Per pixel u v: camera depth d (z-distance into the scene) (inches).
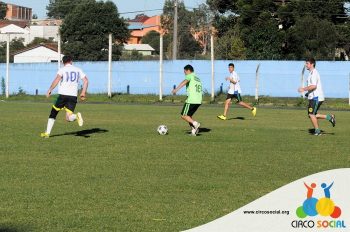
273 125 1083.3
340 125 1115.9
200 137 851.4
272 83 2324.1
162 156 666.8
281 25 3174.2
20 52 3668.8
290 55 2901.1
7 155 662.5
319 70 2315.5
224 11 3506.4
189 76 867.4
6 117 1186.6
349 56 3134.8
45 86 2509.8
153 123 1083.3
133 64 2434.8
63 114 1282.0
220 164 618.2
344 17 3191.4
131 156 664.4
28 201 452.4
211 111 1539.1
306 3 3110.2
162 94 2228.1
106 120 1144.2
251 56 2876.5
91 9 3619.6
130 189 497.0
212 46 2097.7
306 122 1171.9
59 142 775.7
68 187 500.7
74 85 819.4
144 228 391.9
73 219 407.2
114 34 3666.3
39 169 578.2
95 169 581.9
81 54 3543.3
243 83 2338.8
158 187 505.7
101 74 2460.6
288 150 725.9
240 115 1381.6
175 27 2605.8
